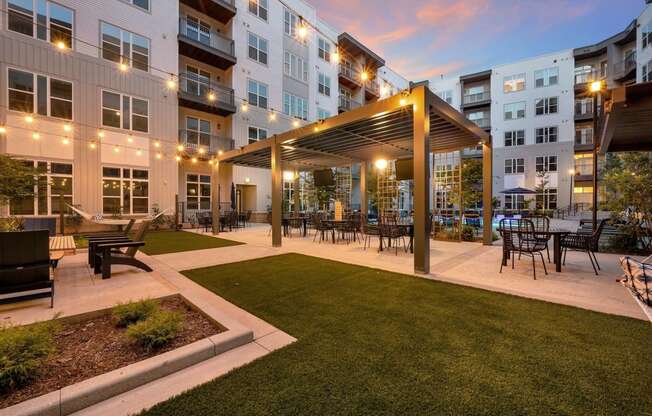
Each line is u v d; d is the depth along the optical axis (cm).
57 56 972
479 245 774
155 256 603
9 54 892
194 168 1415
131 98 1126
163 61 1202
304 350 221
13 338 179
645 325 260
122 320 255
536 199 2119
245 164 1166
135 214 1136
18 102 909
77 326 255
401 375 189
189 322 263
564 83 2050
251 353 216
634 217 619
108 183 1074
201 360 204
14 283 275
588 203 2017
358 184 2302
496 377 186
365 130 695
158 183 1194
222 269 485
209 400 164
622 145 649
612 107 378
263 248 715
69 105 995
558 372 191
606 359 206
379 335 246
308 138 771
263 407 159
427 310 302
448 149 887
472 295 350
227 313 296
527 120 2173
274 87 1603
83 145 1020
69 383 175
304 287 385
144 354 209
